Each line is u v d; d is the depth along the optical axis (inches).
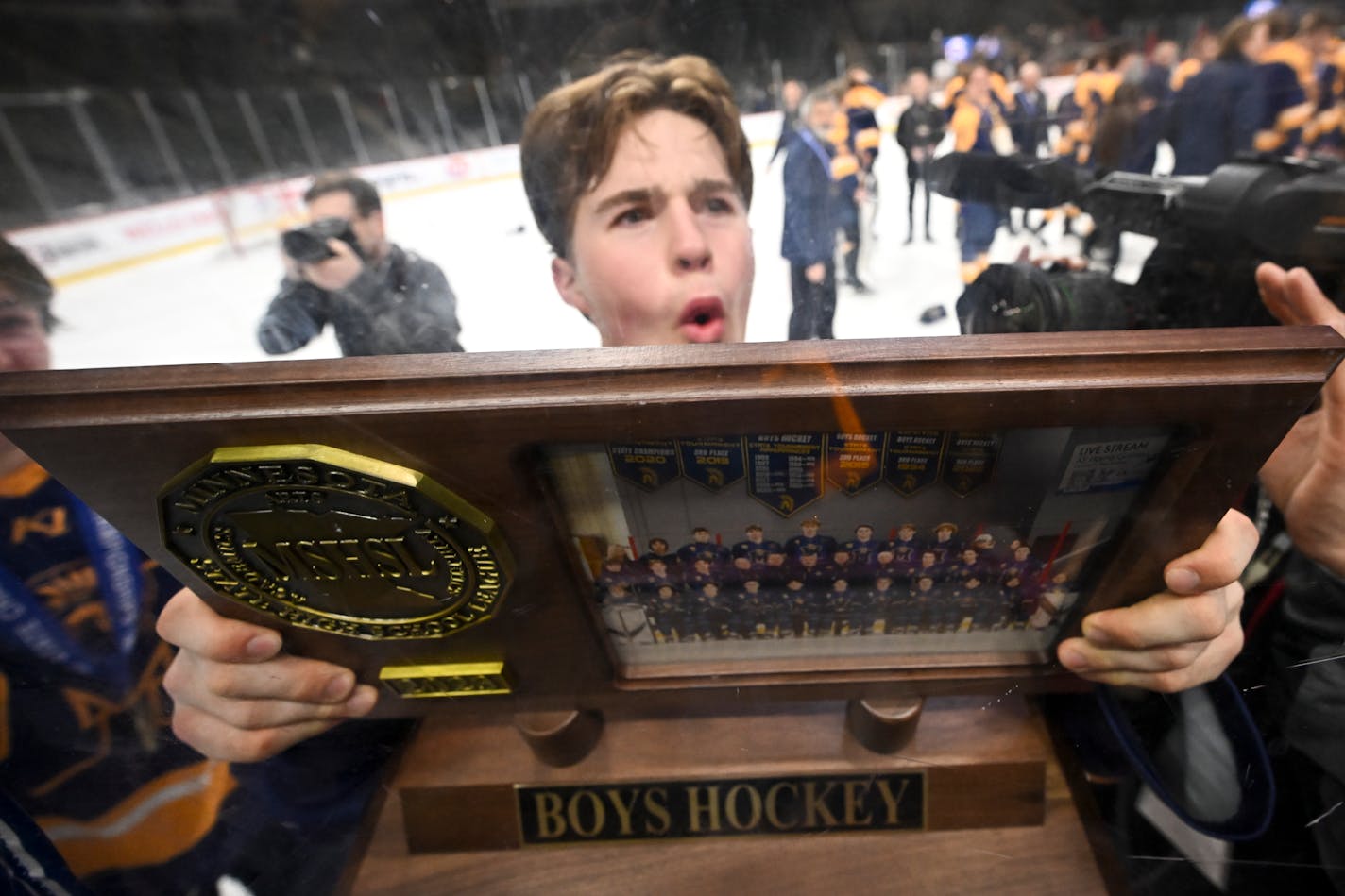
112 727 19.0
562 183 14.0
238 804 20.8
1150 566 16.8
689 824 20.8
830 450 14.9
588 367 13.6
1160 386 13.0
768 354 13.5
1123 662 18.3
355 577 17.2
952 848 20.4
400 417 13.9
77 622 18.1
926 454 14.9
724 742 21.0
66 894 19.3
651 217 14.2
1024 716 21.3
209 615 18.2
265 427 14.1
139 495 15.5
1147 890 19.5
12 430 13.9
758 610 18.9
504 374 13.6
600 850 21.2
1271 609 19.1
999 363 13.2
